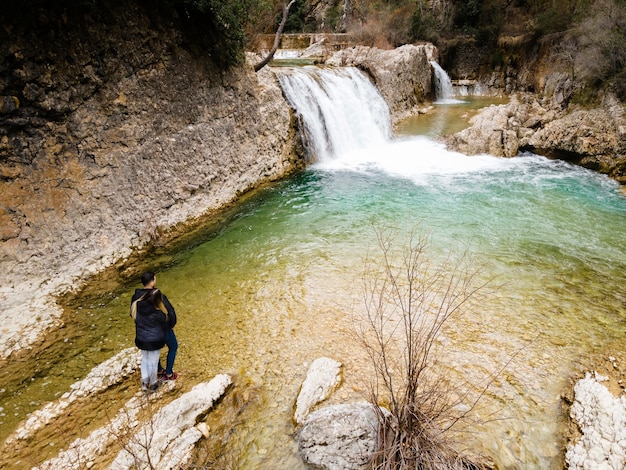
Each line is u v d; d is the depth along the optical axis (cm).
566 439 492
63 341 679
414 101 2508
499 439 492
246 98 1300
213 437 511
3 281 725
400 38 3027
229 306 764
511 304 743
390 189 1323
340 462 445
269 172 1402
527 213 1127
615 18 1711
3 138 726
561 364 604
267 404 556
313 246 977
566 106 1950
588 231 1018
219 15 1095
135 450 473
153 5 959
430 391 456
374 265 882
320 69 1850
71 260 819
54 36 766
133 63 922
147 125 970
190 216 1085
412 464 395
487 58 3097
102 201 885
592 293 771
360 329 687
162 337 539
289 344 662
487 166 1541
